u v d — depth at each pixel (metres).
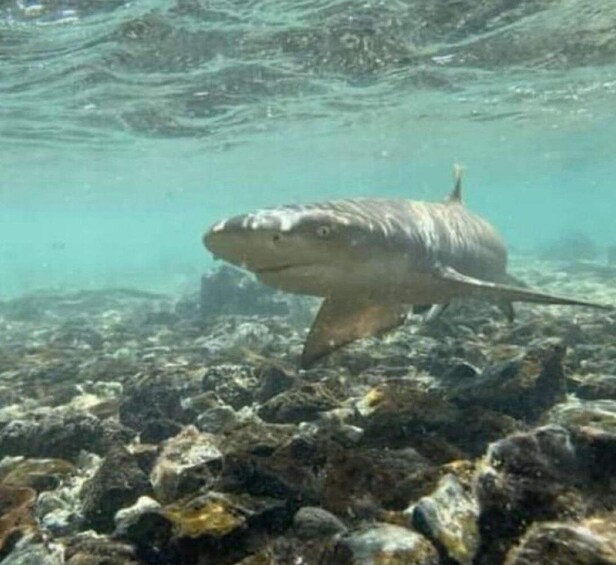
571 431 3.88
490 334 11.44
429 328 11.76
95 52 16.73
